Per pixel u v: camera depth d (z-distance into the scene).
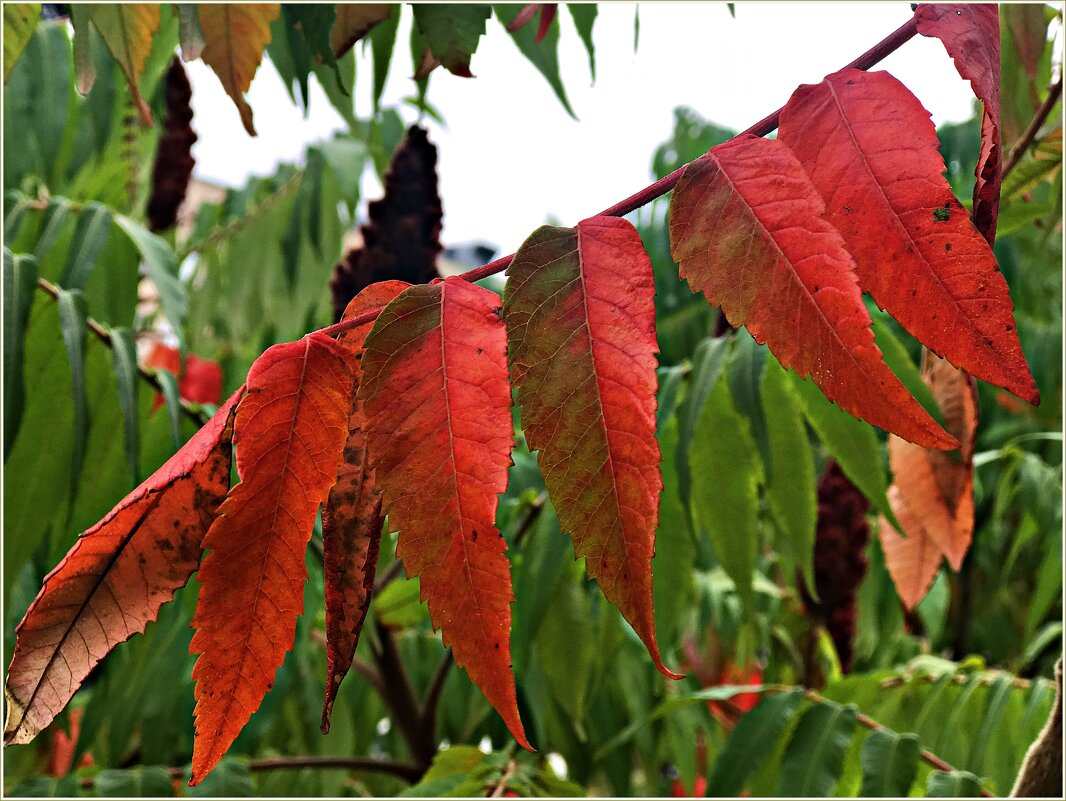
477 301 0.29
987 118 0.30
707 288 0.28
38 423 0.80
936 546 0.71
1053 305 1.59
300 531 0.28
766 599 1.37
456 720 1.14
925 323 0.28
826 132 0.30
